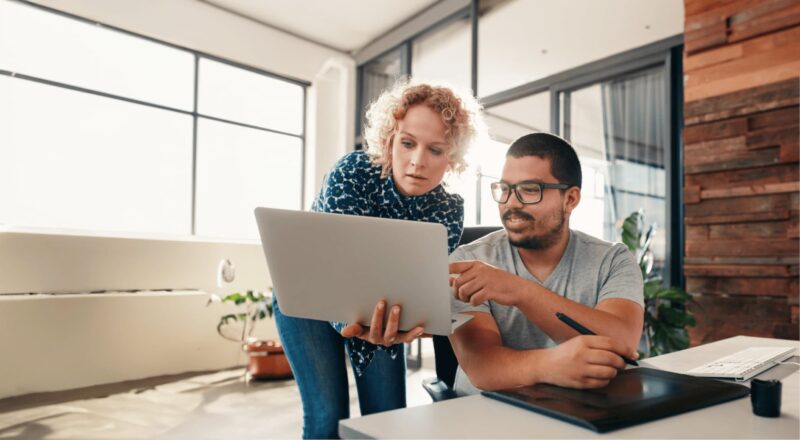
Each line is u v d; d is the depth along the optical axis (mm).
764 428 611
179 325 4340
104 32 4477
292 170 5641
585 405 660
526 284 955
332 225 880
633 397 694
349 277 911
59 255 3949
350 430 613
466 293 940
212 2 4910
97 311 3945
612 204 3926
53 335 3748
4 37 4020
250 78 5359
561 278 1184
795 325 2338
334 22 5242
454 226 1519
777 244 2402
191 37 4812
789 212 2367
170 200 4781
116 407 3299
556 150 1106
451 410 679
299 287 932
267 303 4438
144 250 4348
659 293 2791
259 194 5359
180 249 4535
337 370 1386
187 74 4914
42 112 4172
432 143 1273
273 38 5352
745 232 2512
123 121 4547
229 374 4324
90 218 4379
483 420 636
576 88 4137
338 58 5785
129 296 4102
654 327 2854
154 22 4594
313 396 1347
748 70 2506
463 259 1240
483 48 4438
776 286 2400
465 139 1333
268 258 917
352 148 5793
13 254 3766
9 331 3586
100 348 3941
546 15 4020
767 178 2441
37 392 3664
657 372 834
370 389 1441
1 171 4004
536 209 1111
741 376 905
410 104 1280
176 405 3342
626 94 3893
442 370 1359
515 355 882
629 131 3863
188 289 4559
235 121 5211
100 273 4129
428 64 5000
